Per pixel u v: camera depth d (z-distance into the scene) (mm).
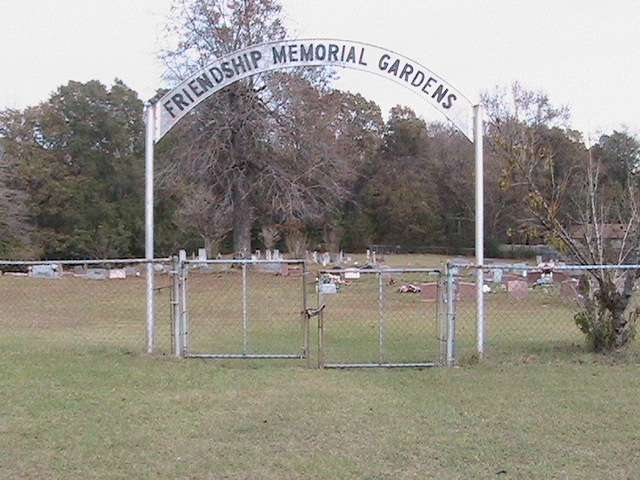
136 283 25391
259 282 26625
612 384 7168
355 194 71438
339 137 47469
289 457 4828
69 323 13773
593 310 9250
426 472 4523
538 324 13477
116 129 61781
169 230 57656
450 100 9086
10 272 34781
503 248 57906
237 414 5988
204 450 4980
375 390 6953
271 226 48531
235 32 37625
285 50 9266
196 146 36750
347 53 9227
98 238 57312
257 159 37906
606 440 5211
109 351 9344
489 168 52375
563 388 6988
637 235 9609
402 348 10359
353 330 12789
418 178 71125
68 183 57000
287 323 13922
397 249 69625
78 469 4574
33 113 59938
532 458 4797
